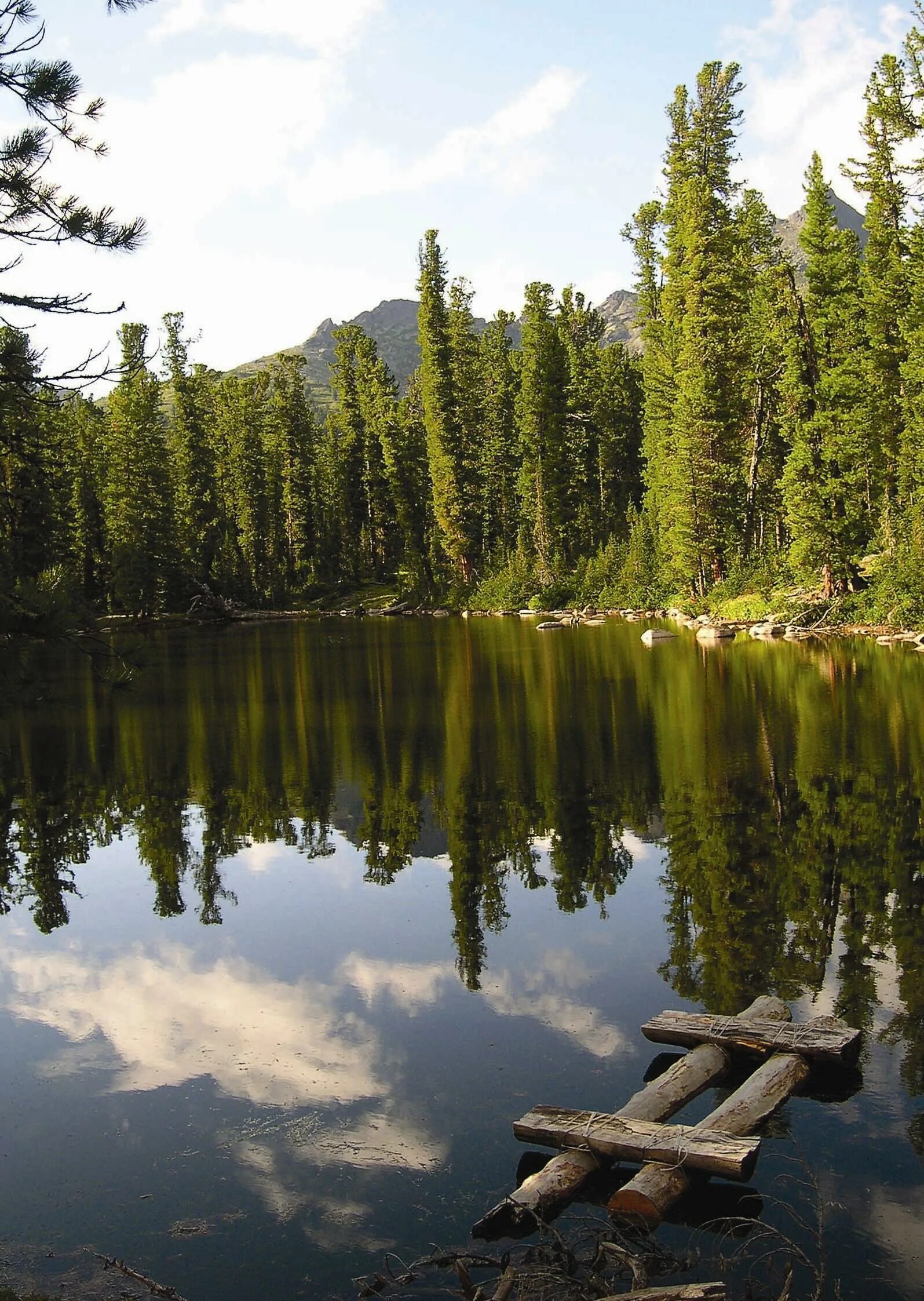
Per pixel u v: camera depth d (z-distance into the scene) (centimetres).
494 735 2055
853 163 4238
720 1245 536
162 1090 721
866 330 4125
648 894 1083
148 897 1161
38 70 729
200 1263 540
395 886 1159
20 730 2417
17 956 993
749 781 1533
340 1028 806
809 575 3988
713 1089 687
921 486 3741
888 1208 561
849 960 887
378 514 8094
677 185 4841
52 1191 609
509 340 8069
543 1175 583
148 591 6069
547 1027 791
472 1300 495
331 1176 611
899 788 1436
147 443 6100
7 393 709
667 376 5522
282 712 2511
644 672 2905
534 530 6744
